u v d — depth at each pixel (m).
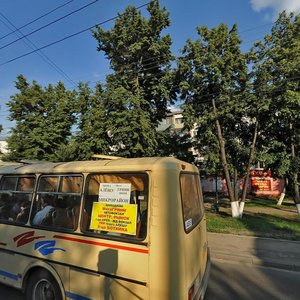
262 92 13.73
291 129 14.42
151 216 3.58
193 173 4.90
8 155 21.48
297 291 5.78
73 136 18.30
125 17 16.16
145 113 15.65
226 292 5.73
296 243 9.14
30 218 4.72
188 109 15.05
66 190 4.42
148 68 16.62
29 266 4.55
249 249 8.55
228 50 14.03
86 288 3.96
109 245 3.81
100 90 16.58
